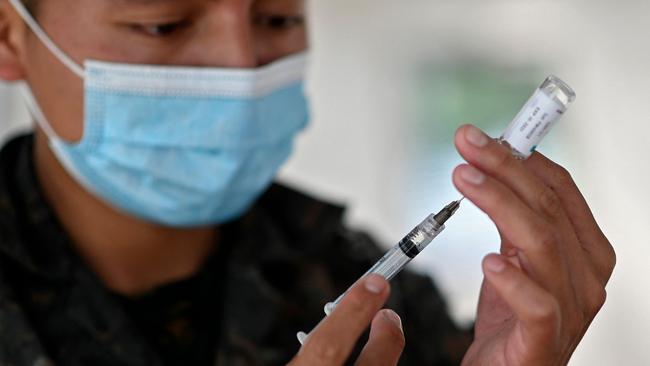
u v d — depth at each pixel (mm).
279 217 1977
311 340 1146
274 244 1886
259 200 1988
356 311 1142
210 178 1730
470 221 3863
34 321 1678
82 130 1719
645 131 4051
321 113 4176
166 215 1747
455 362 1980
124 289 1781
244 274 1809
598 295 1199
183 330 1774
